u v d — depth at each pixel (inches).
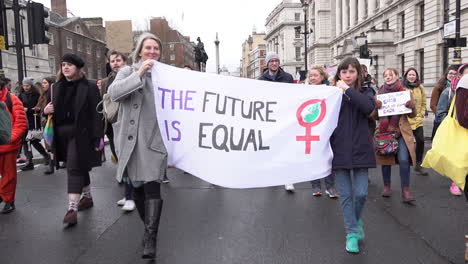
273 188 253.4
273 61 246.2
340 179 146.0
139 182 138.3
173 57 2293.3
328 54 2357.3
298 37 3486.7
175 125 140.1
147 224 130.6
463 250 145.6
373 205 209.5
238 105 143.1
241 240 159.0
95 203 218.4
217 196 233.3
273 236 163.3
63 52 1584.6
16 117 194.9
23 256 143.7
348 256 141.4
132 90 127.7
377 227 173.3
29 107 324.5
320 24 2341.3
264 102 144.1
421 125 290.4
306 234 165.3
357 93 138.6
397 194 233.6
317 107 144.1
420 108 291.4
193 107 141.0
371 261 136.6
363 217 188.2
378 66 1301.7
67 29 1615.4
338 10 2135.8
